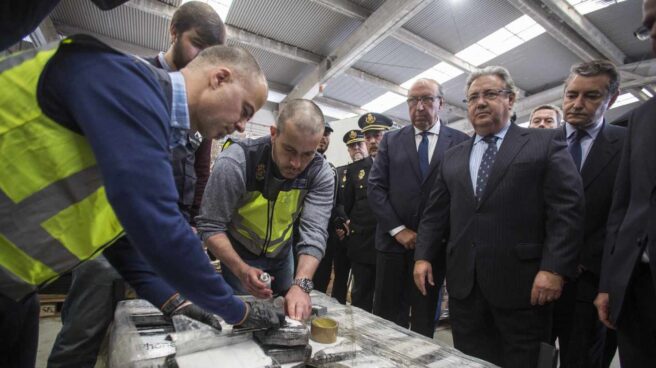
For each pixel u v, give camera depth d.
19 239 0.52
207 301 0.58
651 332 0.97
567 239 1.08
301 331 0.74
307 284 1.02
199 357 0.65
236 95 0.64
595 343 1.37
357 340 0.86
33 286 0.56
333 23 3.99
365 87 5.70
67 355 1.10
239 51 0.66
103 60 0.49
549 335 1.14
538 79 5.15
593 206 1.35
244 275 0.97
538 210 1.17
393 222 1.64
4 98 0.48
